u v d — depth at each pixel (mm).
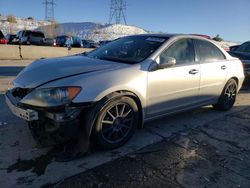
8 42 24406
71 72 3549
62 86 3279
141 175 3232
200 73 4871
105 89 3463
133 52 4352
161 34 4777
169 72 4270
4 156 3438
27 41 24344
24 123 4461
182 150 3928
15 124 4410
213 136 4512
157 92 4137
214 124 5078
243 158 3826
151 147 3959
